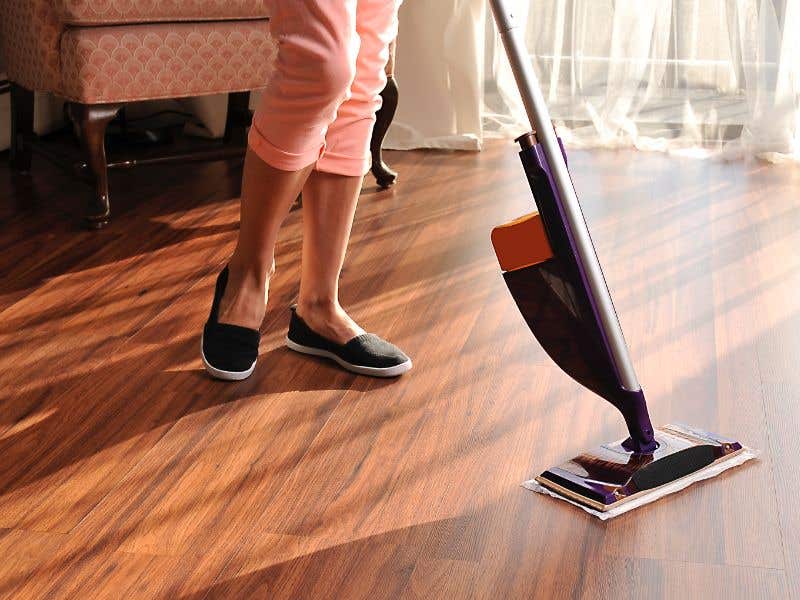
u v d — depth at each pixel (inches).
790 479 49.3
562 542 44.7
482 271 77.3
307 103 53.2
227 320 60.4
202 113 114.3
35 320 69.1
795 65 104.0
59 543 44.9
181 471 50.7
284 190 57.0
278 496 48.5
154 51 83.7
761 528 45.5
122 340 66.1
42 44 84.6
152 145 112.2
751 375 60.2
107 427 55.1
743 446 51.3
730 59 109.3
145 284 75.6
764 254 79.4
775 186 96.7
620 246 81.7
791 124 105.0
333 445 53.2
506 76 116.3
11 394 58.7
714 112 109.9
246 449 52.8
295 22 51.3
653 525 45.8
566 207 46.2
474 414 56.3
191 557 43.9
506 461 51.4
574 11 111.5
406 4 108.8
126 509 47.5
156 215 91.1
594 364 48.2
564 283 47.0
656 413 56.0
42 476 50.3
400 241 83.8
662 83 111.0
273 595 41.4
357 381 60.4
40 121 113.6
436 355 63.5
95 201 87.0
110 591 41.7
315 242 61.2
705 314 68.8
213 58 86.1
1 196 95.4
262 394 58.7
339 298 72.4
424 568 43.0
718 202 92.4
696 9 109.0
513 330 67.1
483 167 105.1
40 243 83.9
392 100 94.7
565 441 53.3
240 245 60.0
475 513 47.0
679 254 79.8
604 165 104.3
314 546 44.6
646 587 41.7
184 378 60.7
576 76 112.9
